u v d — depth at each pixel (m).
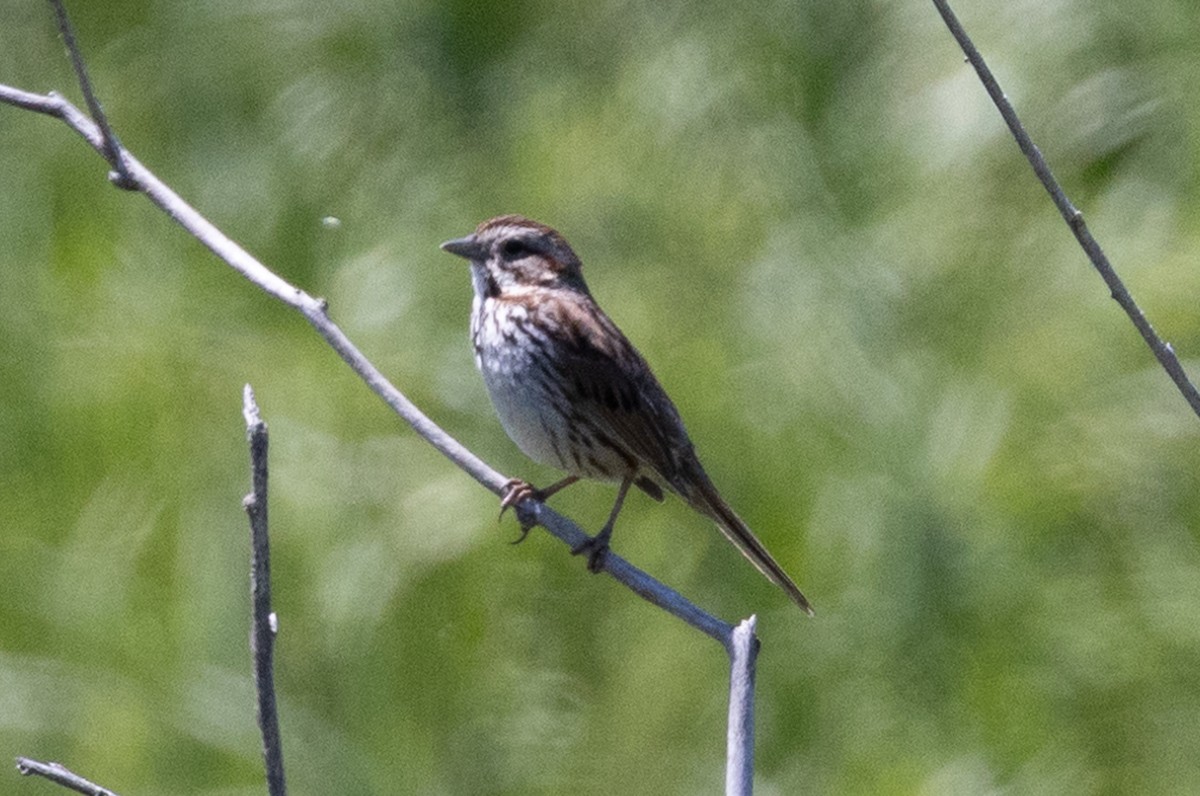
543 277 9.85
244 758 12.66
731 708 6.60
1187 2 13.58
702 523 13.19
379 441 13.08
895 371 12.97
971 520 12.68
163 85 14.66
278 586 12.85
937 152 13.48
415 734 12.79
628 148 13.84
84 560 13.03
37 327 13.59
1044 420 12.78
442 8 14.22
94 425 13.28
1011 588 12.70
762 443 12.96
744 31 14.06
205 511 13.08
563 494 13.33
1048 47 13.60
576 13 14.30
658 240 13.55
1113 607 12.73
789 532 12.85
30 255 14.02
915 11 13.82
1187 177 13.22
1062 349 12.86
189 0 14.60
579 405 9.56
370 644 12.77
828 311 13.14
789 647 12.91
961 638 12.74
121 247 14.09
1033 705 12.77
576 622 13.10
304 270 13.96
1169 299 12.80
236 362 13.34
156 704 12.76
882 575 12.70
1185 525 12.72
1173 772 12.60
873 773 12.67
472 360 13.37
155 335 13.44
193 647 12.85
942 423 12.78
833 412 12.94
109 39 14.92
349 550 12.81
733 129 13.86
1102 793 12.65
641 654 12.97
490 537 12.96
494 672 12.98
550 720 12.92
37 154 14.43
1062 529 12.84
